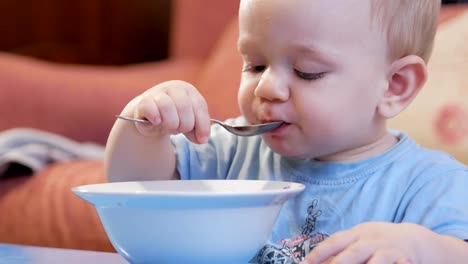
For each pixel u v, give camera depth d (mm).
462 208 921
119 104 2334
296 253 966
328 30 943
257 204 716
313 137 976
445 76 1598
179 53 2652
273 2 946
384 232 747
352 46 965
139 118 907
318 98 951
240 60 2172
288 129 976
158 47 3326
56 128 2262
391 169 1013
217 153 1165
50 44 3236
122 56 3324
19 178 1782
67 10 3311
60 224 1582
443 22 1716
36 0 3301
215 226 701
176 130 892
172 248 707
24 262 866
